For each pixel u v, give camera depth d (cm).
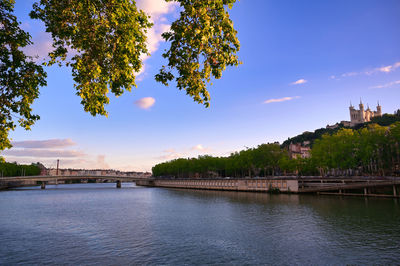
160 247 3175
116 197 10900
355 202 6725
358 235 3441
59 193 13888
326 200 7450
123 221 4947
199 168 18125
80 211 6450
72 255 2955
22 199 10056
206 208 6619
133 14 1409
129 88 1501
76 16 1368
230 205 7050
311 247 3030
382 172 10869
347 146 9825
